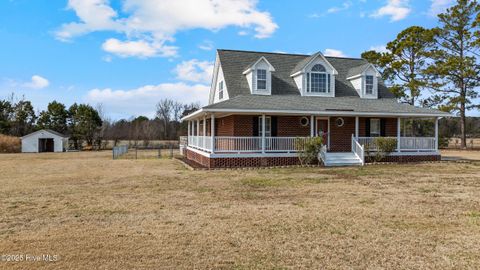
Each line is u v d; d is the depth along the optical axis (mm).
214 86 28297
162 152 40469
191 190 11922
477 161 22516
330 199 10305
